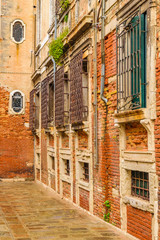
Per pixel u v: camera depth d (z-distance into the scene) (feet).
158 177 24.20
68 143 46.55
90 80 36.94
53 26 55.42
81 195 40.65
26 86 73.26
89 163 37.27
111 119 32.07
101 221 33.86
